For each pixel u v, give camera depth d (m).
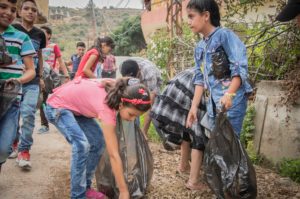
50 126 7.33
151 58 8.31
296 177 4.20
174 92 4.06
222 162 3.08
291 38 4.85
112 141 2.79
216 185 3.10
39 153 5.28
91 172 3.52
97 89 3.13
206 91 3.61
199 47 3.54
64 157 5.12
